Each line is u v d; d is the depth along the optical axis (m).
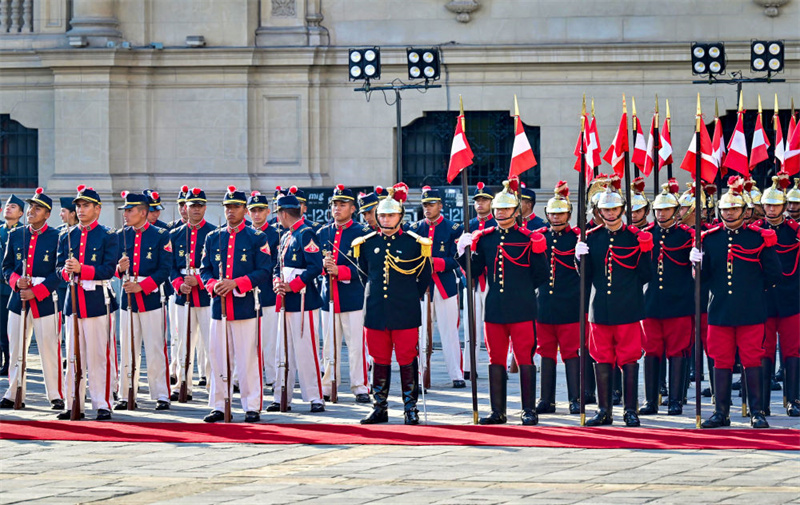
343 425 16.72
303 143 35.62
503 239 16.77
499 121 35.34
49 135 36.53
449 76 35.25
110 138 35.69
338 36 35.62
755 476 13.17
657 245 17.84
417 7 35.28
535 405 17.23
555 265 17.69
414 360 16.95
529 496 12.35
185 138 35.88
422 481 13.12
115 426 16.91
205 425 16.91
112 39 35.56
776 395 19.78
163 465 14.16
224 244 17.62
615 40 34.50
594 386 18.50
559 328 17.70
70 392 17.95
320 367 19.91
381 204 17.02
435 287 21.00
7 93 36.75
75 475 13.66
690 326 17.72
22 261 18.89
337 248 19.25
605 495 12.35
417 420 16.89
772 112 34.31
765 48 30.72
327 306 19.91
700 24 34.31
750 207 17.45
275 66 35.59
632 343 16.62
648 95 34.56
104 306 18.05
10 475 13.69
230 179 35.66
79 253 18.00
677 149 34.47
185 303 20.30
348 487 12.88
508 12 34.94
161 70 35.88
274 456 14.60
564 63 34.69
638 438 15.49
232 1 35.47
